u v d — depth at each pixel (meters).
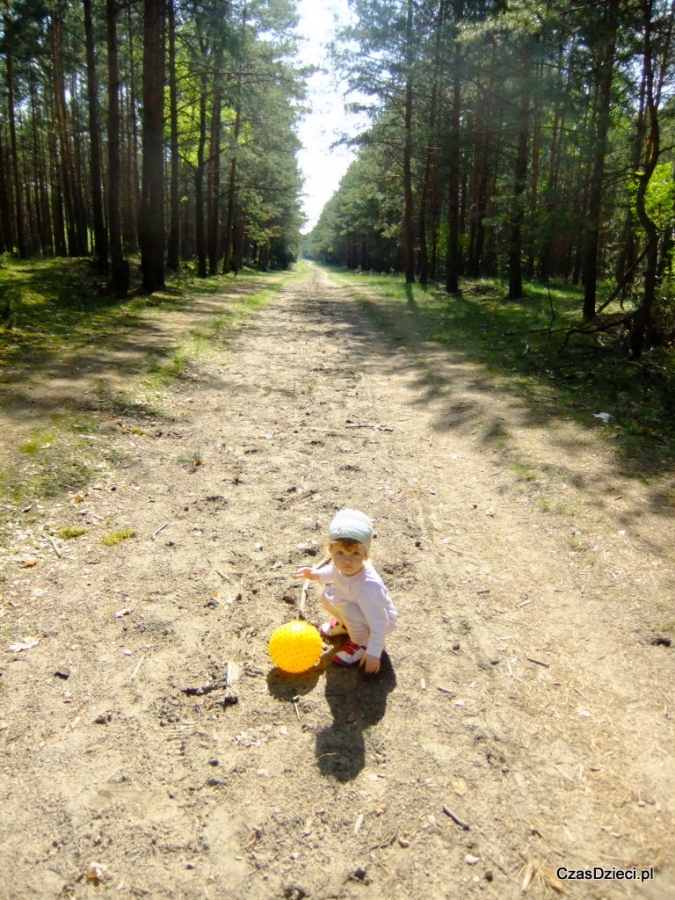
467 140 21.45
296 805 1.97
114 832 1.86
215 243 26.14
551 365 8.55
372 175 27.03
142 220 15.05
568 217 9.84
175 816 1.92
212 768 2.10
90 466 4.42
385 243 48.34
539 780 2.07
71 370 6.88
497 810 1.96
